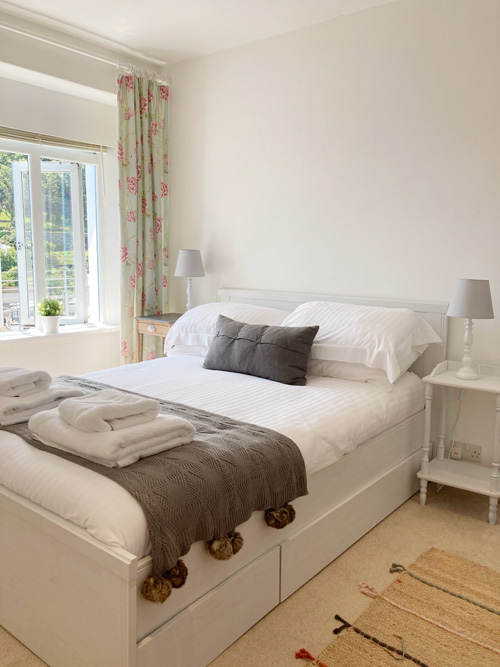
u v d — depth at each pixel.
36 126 3.80
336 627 1.86
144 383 2.73
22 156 3.94
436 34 2.93
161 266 4.32
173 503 1.53
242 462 1.77
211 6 3.16
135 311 4.16
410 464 2.82
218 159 3.98
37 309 4.08
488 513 2.67
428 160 3.03
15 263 4.00
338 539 2.26
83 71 3.72
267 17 3.29
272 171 3.69
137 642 1.45
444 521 2.61
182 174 4.23
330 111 3.37
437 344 3.03
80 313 4.44
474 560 2.27
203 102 4.02
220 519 1.63
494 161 2.81
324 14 3.25
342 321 2.90
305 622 1.88
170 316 4.17
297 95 3.51
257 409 2.32
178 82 4.15
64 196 4.22
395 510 2.72
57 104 3.90
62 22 3.40
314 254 3.55
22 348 3.86
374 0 3.05
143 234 4.20
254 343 2.92
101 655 1.48
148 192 4.15
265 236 3.79
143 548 1.47
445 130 2.95
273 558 1.91
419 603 1.98
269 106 3.66
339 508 2.24
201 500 1.59
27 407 2.10
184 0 3.09
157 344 4.20
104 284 4.49
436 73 2.95
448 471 2.80
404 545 2.38
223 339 3.06
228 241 4.01
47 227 4.16
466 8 2.82
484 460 2.98
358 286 3.38
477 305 2.60
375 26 3.13
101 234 4.43
